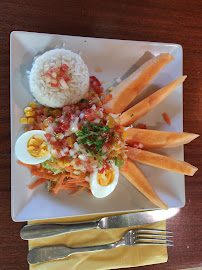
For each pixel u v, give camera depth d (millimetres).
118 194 258
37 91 224
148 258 264
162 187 274
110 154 219
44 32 247
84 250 246
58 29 251
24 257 238
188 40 287
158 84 276
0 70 233
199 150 293
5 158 234
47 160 224
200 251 285
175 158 278
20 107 231
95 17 260
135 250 263
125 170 246
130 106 267
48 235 240
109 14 264
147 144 256
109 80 261
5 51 234
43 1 246
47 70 221
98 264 251
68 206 243
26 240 240
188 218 285
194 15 288
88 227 250
